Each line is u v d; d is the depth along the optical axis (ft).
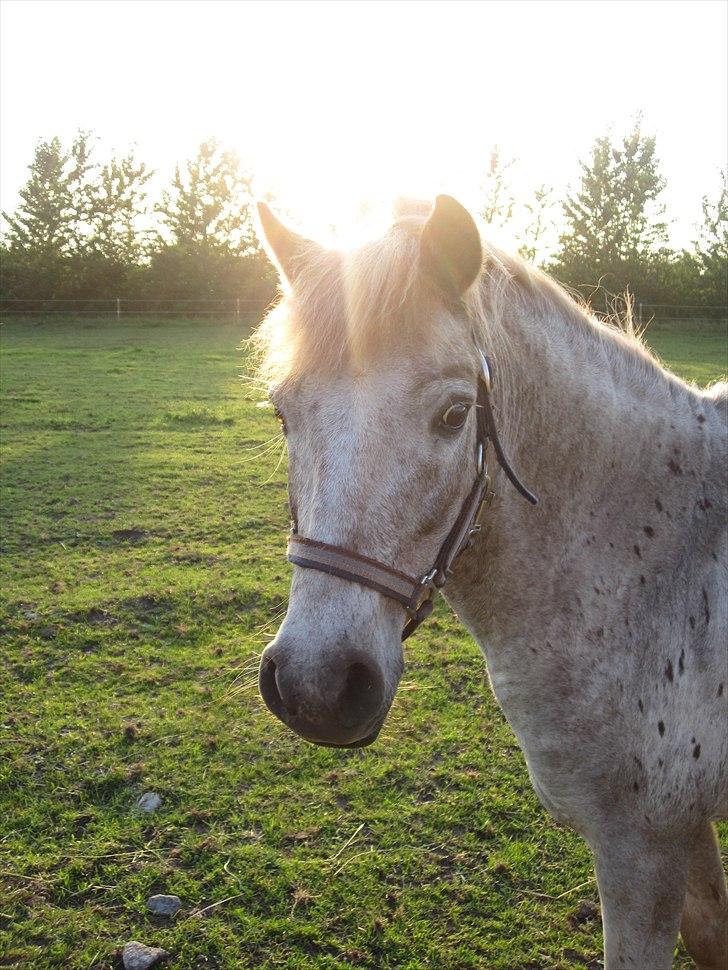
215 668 13.93
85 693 13.14
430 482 5.17
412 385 5.06
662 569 6.54
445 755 11.57
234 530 21.48
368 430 5.01
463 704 12.95
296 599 5.09
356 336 5.08
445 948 8.27
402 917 8.63
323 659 4.84
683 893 6.54
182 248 106.22
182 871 9.30
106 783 10.83
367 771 11.17
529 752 6.81
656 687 6.37
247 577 17.93
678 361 56.65
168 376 50.08
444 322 5.19
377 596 5.08
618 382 6.81
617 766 6.45
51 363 56.03
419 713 12.69
